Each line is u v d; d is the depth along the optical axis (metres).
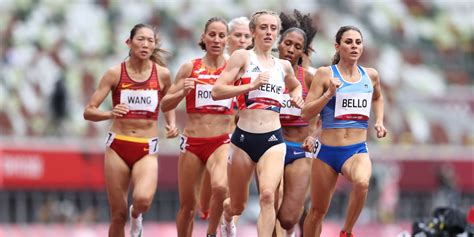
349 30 28.14
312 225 29.53
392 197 66.44
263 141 27.22
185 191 31.80
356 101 28.22
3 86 64.44
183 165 31.53
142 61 30.73
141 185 30.19
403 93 72.38
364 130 28.45
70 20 70.31
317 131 30.84
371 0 80.31
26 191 59.66
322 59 73.31
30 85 64.56
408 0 81.69
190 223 32.59
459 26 82.00
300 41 31.14
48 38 68.50
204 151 31.20
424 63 78.19
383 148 67.38
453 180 67.44
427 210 67.44
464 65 79.25
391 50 77.75
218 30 30.86
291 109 31.08
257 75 27.08
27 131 61.91
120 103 30.70
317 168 28.67
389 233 60.34
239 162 27.41
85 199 61.12
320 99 27.39
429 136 70.38
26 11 69.81
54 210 59.97
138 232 31.77
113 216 31.20
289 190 31.05
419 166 67.75
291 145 31.14
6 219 59.28
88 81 66.31
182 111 64.56
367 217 64.62
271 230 26.50
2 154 58.62
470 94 72.31
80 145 60.91
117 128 30.75
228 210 30.45
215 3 74.19
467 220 33.50
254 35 27.52
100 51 69.06
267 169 26.95
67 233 55.97
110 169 30.70
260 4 75.75
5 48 67.06
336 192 62.69
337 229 57.03
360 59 75.62
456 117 71.56
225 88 26.30
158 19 72.25
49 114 63.41
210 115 31.17
